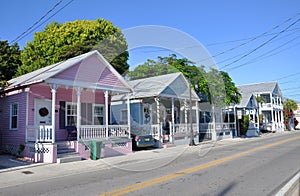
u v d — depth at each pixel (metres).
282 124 44.41
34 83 11.95
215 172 7.98
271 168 8.53
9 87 13.63
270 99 41.84
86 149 12.32
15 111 13.73
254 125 31.14
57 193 6.09
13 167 10.15
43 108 13.46
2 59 23.70
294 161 9.95
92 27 23.66
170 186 6.29
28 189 6.68
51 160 11.07
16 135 13.30
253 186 6.18
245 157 11.34
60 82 12.31
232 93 23.69
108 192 5.94
